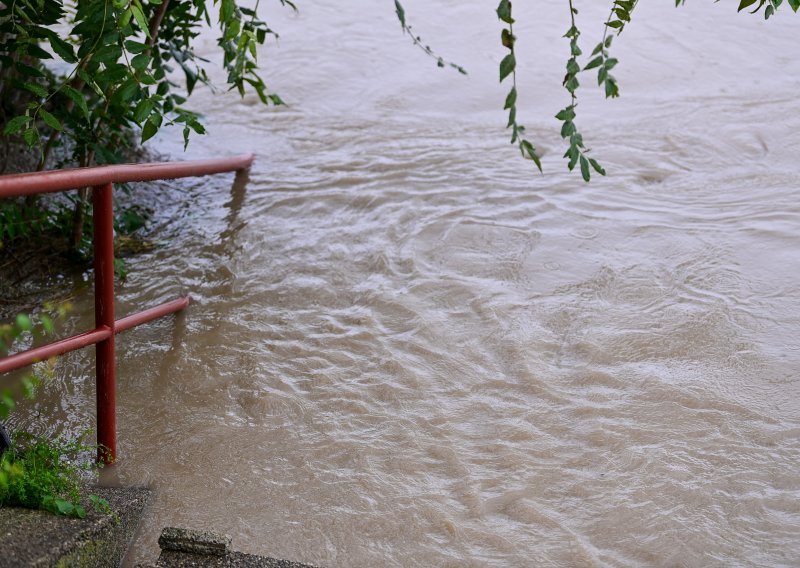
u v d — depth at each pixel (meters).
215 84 8.89
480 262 5.46
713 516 3.41
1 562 2.57
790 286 5.05
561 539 3.31
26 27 4.39
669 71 8.88
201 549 2.95
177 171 4.44
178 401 4.21
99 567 2.89
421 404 4.16
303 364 4.50
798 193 6.23
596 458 3.76
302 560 3.21
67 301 5.09
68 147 6.23
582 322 4.79
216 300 5.13
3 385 4.28
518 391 4.25
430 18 10.42
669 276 5.23
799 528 3.34
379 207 6.22
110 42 3.32
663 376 4.30
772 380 4.25
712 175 6.67
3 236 5.46
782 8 10.38
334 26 10.27
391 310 4.96
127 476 3.65
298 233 5.92
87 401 4.20
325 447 3.86
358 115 8.13
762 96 8.20
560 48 9.42
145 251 5.73
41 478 3.04
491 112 8.17
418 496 3.55
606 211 6.07
